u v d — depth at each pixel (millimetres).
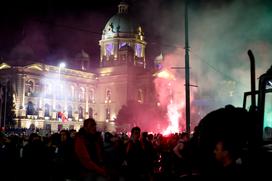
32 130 71250
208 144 3375
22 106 98062
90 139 10336
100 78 121562
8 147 16984
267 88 6984
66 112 110625
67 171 11523
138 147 13789
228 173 3258
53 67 109125
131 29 122562
